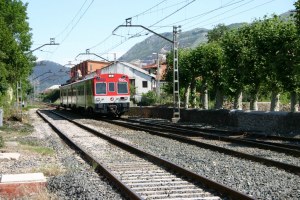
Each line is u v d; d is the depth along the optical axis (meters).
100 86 35.78
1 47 38.09
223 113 27.20
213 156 13.39
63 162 12.55
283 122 21.42
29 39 48.22
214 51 35.84
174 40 31.89
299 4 21.50
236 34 29.77
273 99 27.47
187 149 15.45
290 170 10.55
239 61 28.59
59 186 8.98
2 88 35.66
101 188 8.86
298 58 23.17
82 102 40.38
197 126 27.19
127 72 85.19
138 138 20.00
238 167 11.16
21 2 48.03
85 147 16.45
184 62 39.34
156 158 12.27
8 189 8.55
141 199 7.24
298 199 7.65
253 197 7.73
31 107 85.31
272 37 25.16
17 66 39.75
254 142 16.12
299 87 24.75
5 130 24.97
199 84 46.84
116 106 35.97
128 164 11.95
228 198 7.68
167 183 9.13
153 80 86.69
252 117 23.92
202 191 8.34
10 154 13.59
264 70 26.14
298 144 16.34
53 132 24.59
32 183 8.75
